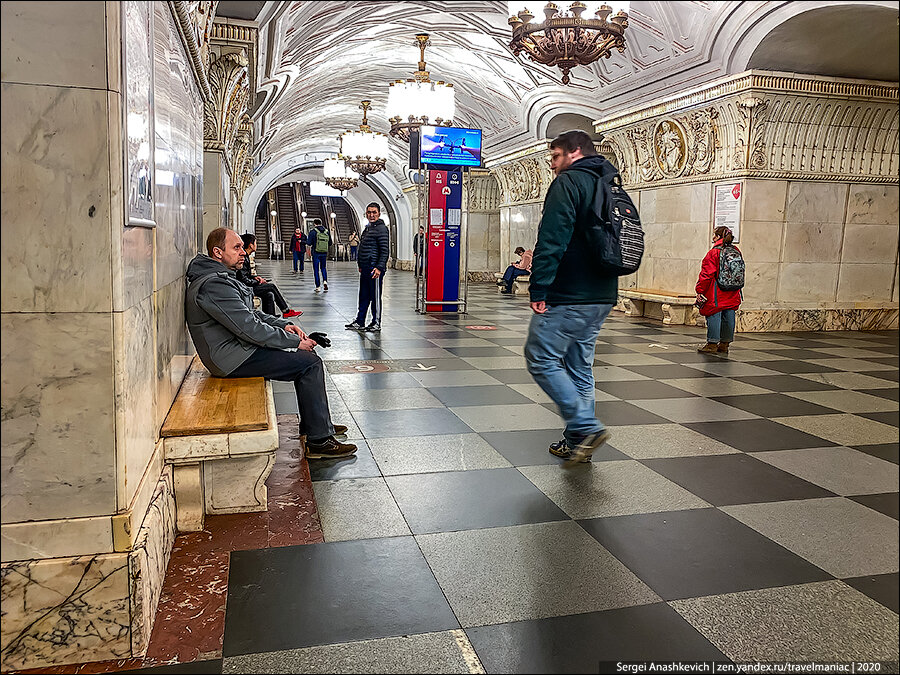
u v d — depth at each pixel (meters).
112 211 1.94
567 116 15.60
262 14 7.36
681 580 2.54
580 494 3.41
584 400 3.81
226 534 2.89
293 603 2.34
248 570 2.57
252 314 3.77
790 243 10.90
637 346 8.72
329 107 23.56
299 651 2.07
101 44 1.88
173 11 3.10
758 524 3.07
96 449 2.02
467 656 2.05
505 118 18.11
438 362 7.11
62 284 1.94
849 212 11.12
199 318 3.76
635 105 12.75
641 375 6.67
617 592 2.44
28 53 1.85
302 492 3.40
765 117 10.34
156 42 2.61
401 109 12.66
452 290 12.22
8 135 1.86
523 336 9.19
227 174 10.56
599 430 3.71
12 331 1.93
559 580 2.53
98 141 1.91
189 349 4.18
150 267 2.51
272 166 34.62
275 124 20.88
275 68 11.06
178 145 3.46
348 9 11.84
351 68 17.58
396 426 4.63
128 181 1.99
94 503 2.04
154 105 2.52
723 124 10.80
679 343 9.07
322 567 2.61
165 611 2.28
